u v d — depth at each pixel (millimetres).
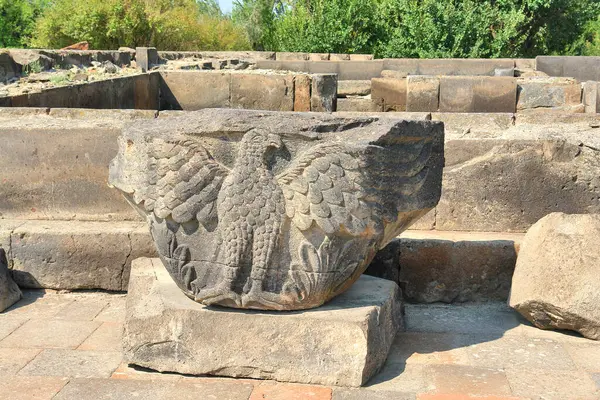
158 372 3783
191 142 3732
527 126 5883
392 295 4160
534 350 4023
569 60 16375
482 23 23312
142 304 3920
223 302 3773
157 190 3789
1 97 6930
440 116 6188
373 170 3602
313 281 3709
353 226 3633
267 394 3516
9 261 5121
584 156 5070
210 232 3770
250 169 3684
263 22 29734
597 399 3434
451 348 4070
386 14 24094
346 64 16688
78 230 5117
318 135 3672
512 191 5160
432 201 3900
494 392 3508
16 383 3633
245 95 12227
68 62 12641
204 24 27000
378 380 3668
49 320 4559
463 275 4859
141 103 11297
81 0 23156
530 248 4441
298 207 3652
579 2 28781
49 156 5395
